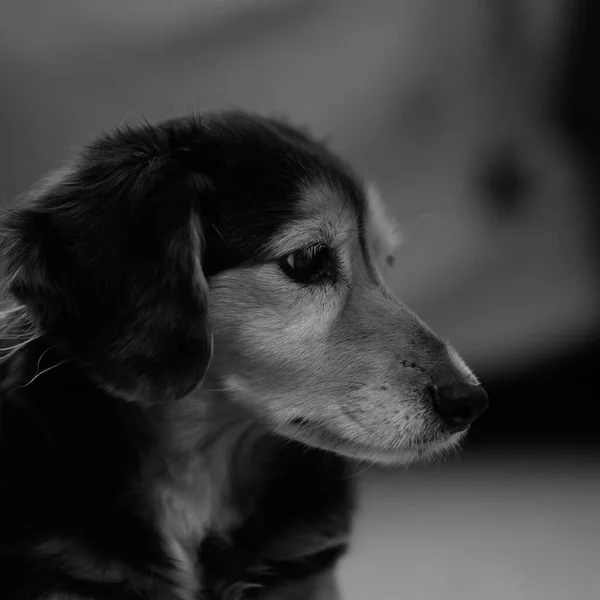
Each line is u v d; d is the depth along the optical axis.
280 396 0.68
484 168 1.11
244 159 0.69
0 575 0.65
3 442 0.67
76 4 1.05
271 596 0.70
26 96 1.05
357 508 0.72
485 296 1.12
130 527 0.67
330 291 0.69
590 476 1.02
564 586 0.85
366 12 1.10
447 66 1.11
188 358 0.66
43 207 0.68
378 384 0.68
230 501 0.70
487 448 1.11
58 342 0.66
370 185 0.73
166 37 1.06
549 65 1.12
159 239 0.66
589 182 1.12
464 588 0.85
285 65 1.09
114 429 0.67
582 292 1.12
